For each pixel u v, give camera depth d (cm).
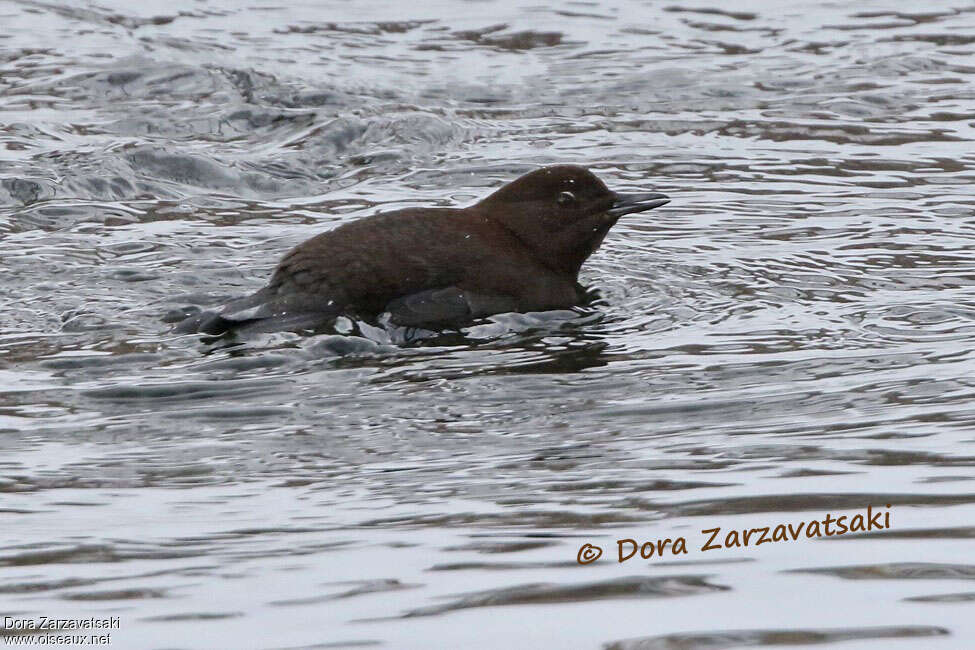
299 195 1958
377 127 2203
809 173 1991
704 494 941
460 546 855
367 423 1142
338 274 1403
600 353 1318
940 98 2327
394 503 953
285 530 902
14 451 1081
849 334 1357
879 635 699
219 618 749
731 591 764
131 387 1225
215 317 1372
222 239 1734
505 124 2244
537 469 1019
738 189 1925
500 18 2789
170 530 908
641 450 1055
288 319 1374
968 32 2669
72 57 2494
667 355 1308
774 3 2867
